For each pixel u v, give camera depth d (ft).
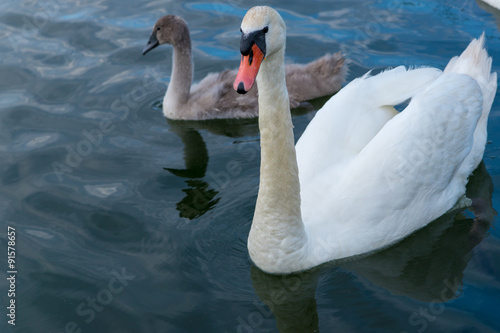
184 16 40.16
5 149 28.50
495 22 36.63
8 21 40.09
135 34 38.27
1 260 21.61
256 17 16.51
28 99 32.45
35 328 18.78
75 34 38.47
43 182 26.13
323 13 39.22
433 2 39.60
